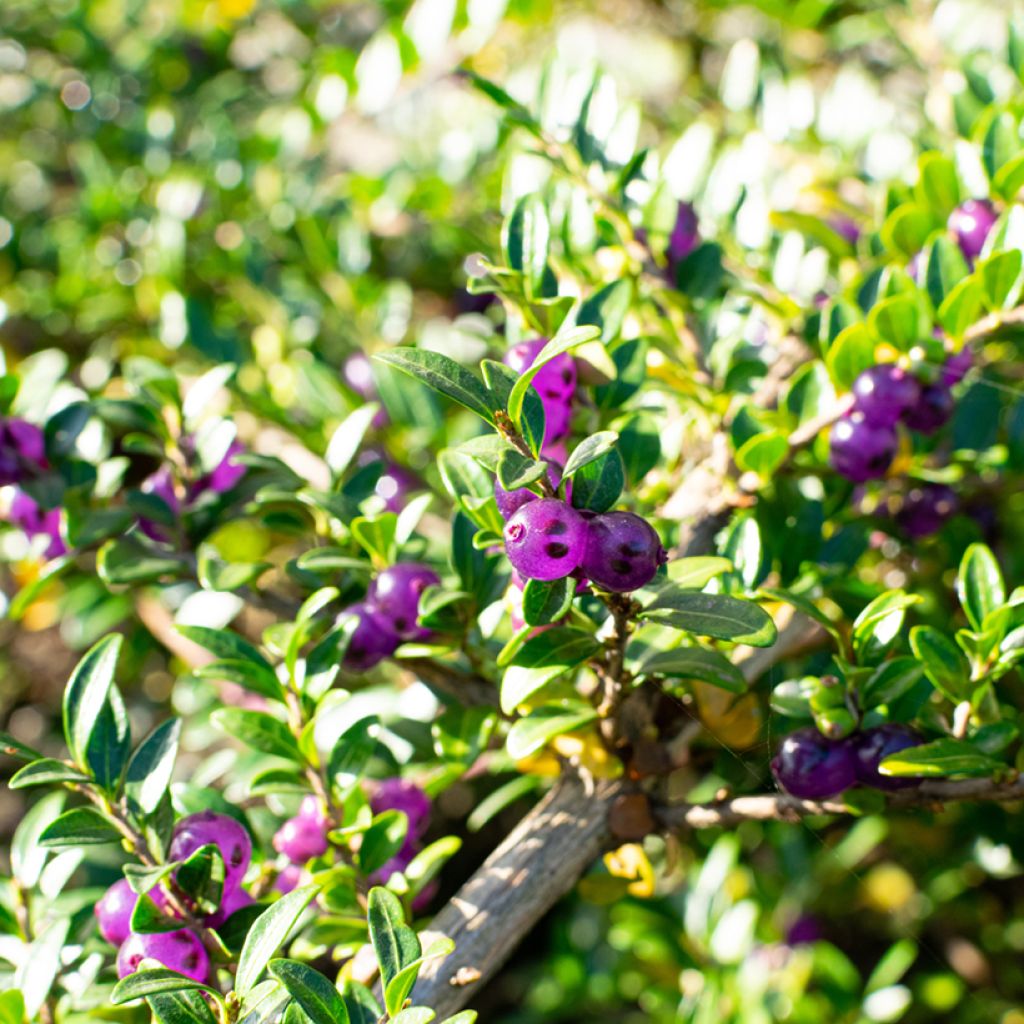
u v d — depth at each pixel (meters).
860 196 0.30
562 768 0.22
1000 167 0.24
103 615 0.31
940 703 0.22
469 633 0.22
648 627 0.21
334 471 0.23
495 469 0.19
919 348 0.22
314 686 0.22
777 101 0.33
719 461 0.23
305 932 0.21
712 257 0.25
